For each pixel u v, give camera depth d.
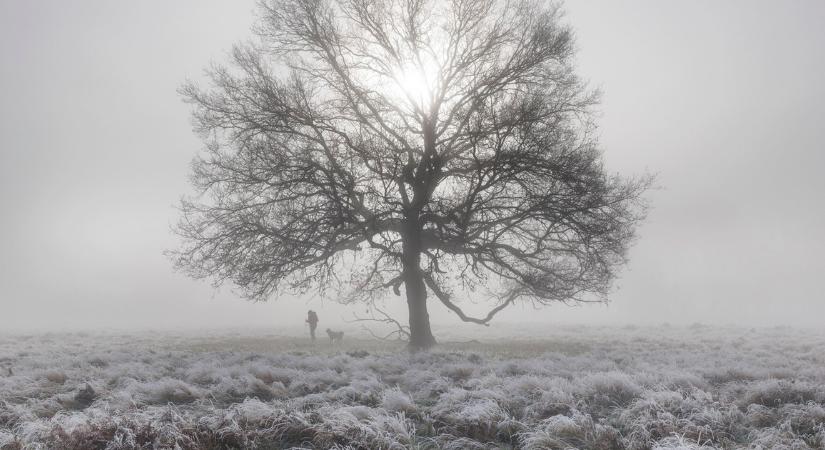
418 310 22.12
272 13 21.83
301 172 20.55
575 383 10.68
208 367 13.35
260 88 20.66
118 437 6.49
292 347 23.20
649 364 14.48
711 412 8.19
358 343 26.44
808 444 7.21
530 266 22.70
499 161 19.61
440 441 7.50
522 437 7.46
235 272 20.75
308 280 21.56
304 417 7.77
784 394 9.55
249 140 21.09
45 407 9.21
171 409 7.95
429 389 10.54
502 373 12.63
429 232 22.14
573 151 20.17
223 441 6.95
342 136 21.30
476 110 20.88
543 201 19.91
